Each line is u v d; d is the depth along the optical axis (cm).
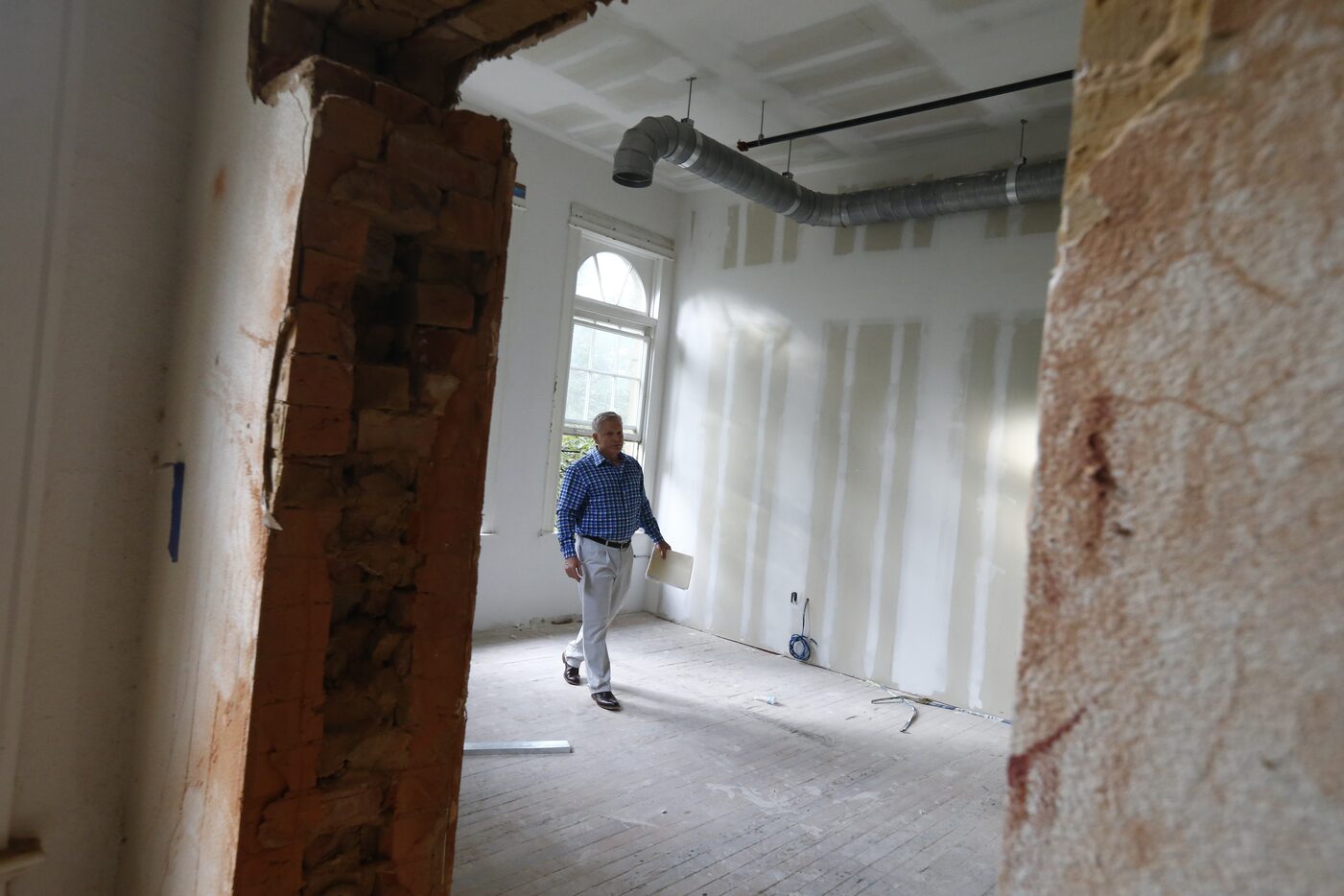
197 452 154
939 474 454
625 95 441
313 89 124
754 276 547
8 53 149
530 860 238
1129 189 48
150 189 167
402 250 147
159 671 162
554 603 532
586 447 563
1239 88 44
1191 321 45
